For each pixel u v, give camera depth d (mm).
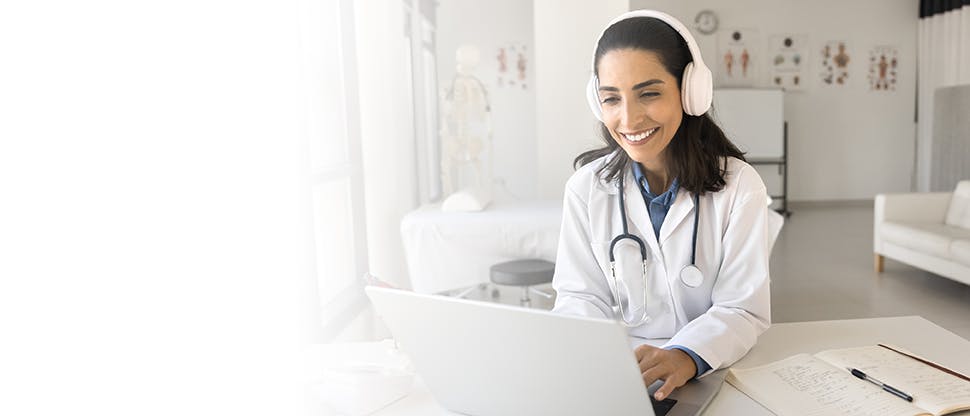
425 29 7121
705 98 1233
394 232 3551
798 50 8953
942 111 7672
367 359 1323
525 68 8578
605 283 1535
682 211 1385
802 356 1246
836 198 9242
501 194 8492
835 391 1098
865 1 8961
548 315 897
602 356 898
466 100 5574
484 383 1042
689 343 1210
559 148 4820
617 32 1207
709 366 1191
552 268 3592
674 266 1412
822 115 9094
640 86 1188
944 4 8312
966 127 7297
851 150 9188
